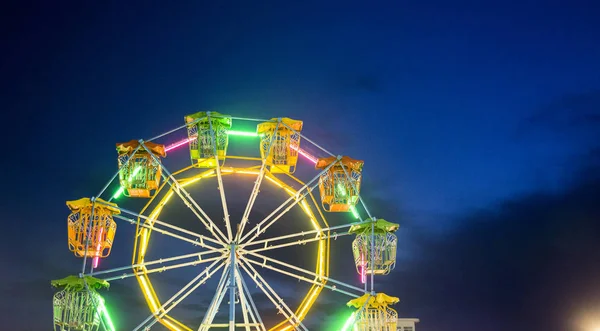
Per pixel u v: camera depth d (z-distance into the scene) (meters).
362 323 25.20
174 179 27.08
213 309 25.48
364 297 25.77
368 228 26.44
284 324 26.27
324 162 27.94
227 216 26.14
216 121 28.16
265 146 28.47
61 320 23.80
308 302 26.52
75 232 24.88
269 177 28.61
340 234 27.27
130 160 27.16
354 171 27.89
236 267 25.73
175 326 25.59
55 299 24.08
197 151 28.14
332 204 27.45
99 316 24.62
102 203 25.31
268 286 25.83
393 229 26.42
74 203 25.12
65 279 24.20
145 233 26.83
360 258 26.36
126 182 26.95
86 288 23.98
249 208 26.61
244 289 25.77
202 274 25.78
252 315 25.69
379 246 26.11
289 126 28.27
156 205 27.28
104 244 25.27
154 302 25.48
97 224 25.08
